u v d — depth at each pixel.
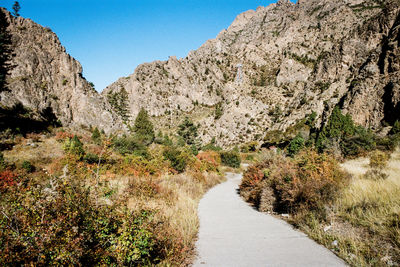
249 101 101.00
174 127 101.69
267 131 83.62
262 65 170.62
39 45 50.50
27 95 40.38
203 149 55.03
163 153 19.22
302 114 76.38
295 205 7.54
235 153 38.53
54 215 2.81
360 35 87.38
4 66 38.12
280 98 107.62
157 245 4.20
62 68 53.03
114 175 12.84
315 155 9.06
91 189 3.72
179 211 7.58
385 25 81.06
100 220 3.26
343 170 8.77
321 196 6.77
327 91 77.38
